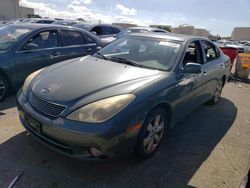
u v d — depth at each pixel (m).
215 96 5.48
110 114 2.58
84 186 2.67
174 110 3.49
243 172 3.18
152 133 3.16
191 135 4.06
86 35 6.42
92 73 3.27
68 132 2.56
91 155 2.61
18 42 4.97
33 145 3.32
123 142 2.68
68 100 2.73
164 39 4.07
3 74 4.70
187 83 3.68
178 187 2.80
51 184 2.66
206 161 3.34
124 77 3.16
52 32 5.62
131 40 4.25
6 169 2.83
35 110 2.88
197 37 4.50
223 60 5.40
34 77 3.46
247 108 5.69
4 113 4.26
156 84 3.11
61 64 3.78
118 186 2.72
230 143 3.91
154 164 3.16
